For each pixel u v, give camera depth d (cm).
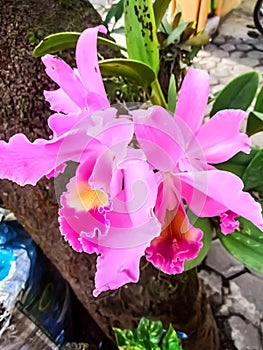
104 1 111
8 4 45
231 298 74
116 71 36
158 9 42
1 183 46
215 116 29
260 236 38
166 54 65
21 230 56
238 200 28
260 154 38
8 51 44
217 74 123
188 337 58
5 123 45
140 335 48
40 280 55
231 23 142
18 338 52
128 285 51
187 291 55
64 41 37
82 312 65
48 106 44
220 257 80
